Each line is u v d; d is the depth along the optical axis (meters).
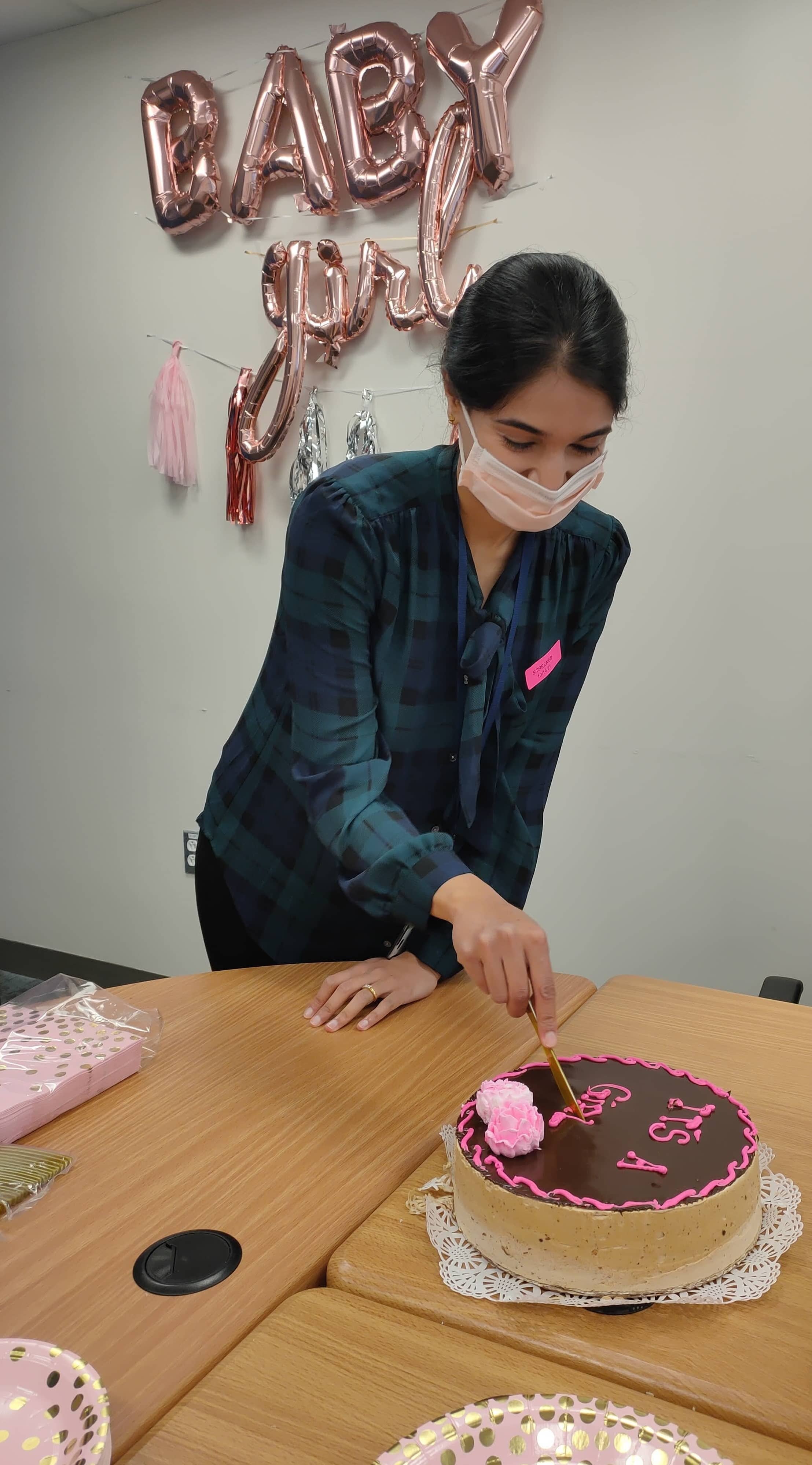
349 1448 0.60
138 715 2.97
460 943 0.89
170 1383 0.65
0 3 2.66
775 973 2.23
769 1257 0.76
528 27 2.19
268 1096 1.00
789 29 2.00
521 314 0.91
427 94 2.37
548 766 1.32
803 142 2.01
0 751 3.25
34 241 2.94
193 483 2.75
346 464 1.11
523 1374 0.66
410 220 2.43
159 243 2.74
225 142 2.63
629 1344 0.68
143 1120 0.96
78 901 3.18
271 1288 0.74
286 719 1.31
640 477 2.24
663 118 2.13
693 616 2.22
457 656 1.17
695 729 2.25
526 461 0.98
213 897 1.49
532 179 2.28
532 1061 1.08
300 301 2.46
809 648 2.12
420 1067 1.06
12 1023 1.09
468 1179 0.78
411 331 2.44
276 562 2.68
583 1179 0.76
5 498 3.11
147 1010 1.15
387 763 1.10
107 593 2.97
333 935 1.38
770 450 2.11
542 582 1.19
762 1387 0.64
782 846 2.19
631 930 2.38
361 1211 0.83
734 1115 0.85
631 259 2.20
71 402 2.95
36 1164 0.86
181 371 2.73
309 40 2.49
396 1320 0.71
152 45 2.69
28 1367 0.62
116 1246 0.78
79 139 2.82
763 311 2.08
